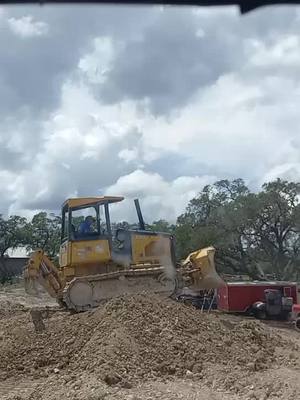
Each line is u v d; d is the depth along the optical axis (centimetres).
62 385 1090
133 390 1055
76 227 2056
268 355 1320
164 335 1266
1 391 1086
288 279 4619
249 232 4731
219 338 1335
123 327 1266
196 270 2028
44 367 1227
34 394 1046
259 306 2477
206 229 4741
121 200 2088
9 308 2403
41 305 3066
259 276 4616
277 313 2495
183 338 1276
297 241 4716
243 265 4734
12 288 4725
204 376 1152
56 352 1282
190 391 1061
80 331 1352
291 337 1781
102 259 2034
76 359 1222
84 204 2058
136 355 1180
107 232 2055
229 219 4688
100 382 1066
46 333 1437
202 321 1403
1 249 7125
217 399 1022
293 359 1309
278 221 4656
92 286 1958
